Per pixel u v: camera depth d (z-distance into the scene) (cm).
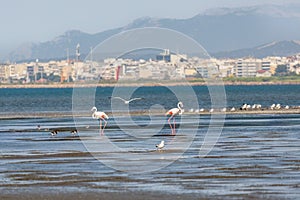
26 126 16500
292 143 11562
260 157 9788
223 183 7700
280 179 7888
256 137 12712
